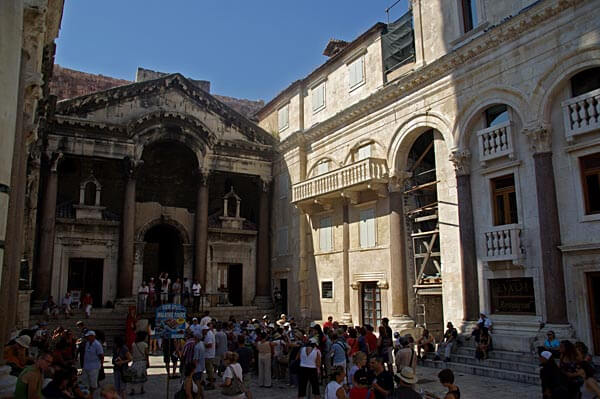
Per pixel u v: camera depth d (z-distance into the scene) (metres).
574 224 16.91
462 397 14.06
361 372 8.73
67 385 7.89
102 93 31.47
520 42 19.02
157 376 18.50
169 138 33.12
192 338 14.56
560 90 17.80
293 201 31.59
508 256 18.47
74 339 17.78
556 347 15.54
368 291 26.73
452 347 19.66
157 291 33.72
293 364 16.17
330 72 31.27
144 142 32.38
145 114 32.09
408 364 11.86
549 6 17.72
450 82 22.00
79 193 33.28
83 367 12.26
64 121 30.06
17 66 5.92
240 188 39.16
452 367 18.81
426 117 23.19
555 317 16.84
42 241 28.89
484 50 20.42
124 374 12.60
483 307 19.66
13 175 10.86
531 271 18.03
